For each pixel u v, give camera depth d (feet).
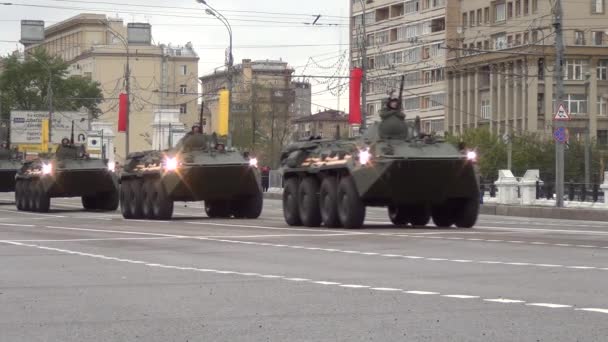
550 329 33.42
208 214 118.32
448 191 85.81
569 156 241.14
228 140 170.91
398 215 96.37
